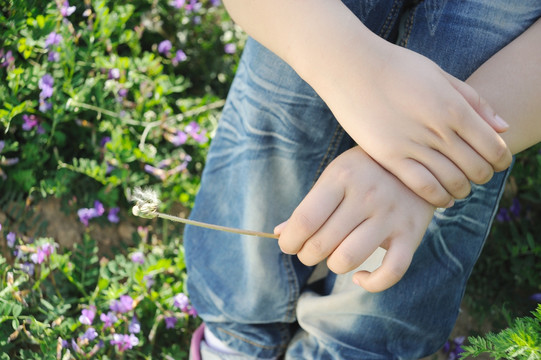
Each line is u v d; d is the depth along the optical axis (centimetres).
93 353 99
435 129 66
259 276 92
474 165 67
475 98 67
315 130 84
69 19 128
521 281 116
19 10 112
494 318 115
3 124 115
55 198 119
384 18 79
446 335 94
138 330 102
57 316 102
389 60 67
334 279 93
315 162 87
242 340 98
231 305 96
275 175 87
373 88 67
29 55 114
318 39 68
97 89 121
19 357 100
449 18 76
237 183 91
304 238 68
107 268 110
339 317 91
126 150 120
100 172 118
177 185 123
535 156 121
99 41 124
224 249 96
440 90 66
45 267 110
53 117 117
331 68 68
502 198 128
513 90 71
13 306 97
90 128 123
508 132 72
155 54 142
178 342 109
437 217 83
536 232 121
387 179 69
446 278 88
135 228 122
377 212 68
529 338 74
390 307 88
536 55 72
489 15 75
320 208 68
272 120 84
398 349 92
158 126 126
